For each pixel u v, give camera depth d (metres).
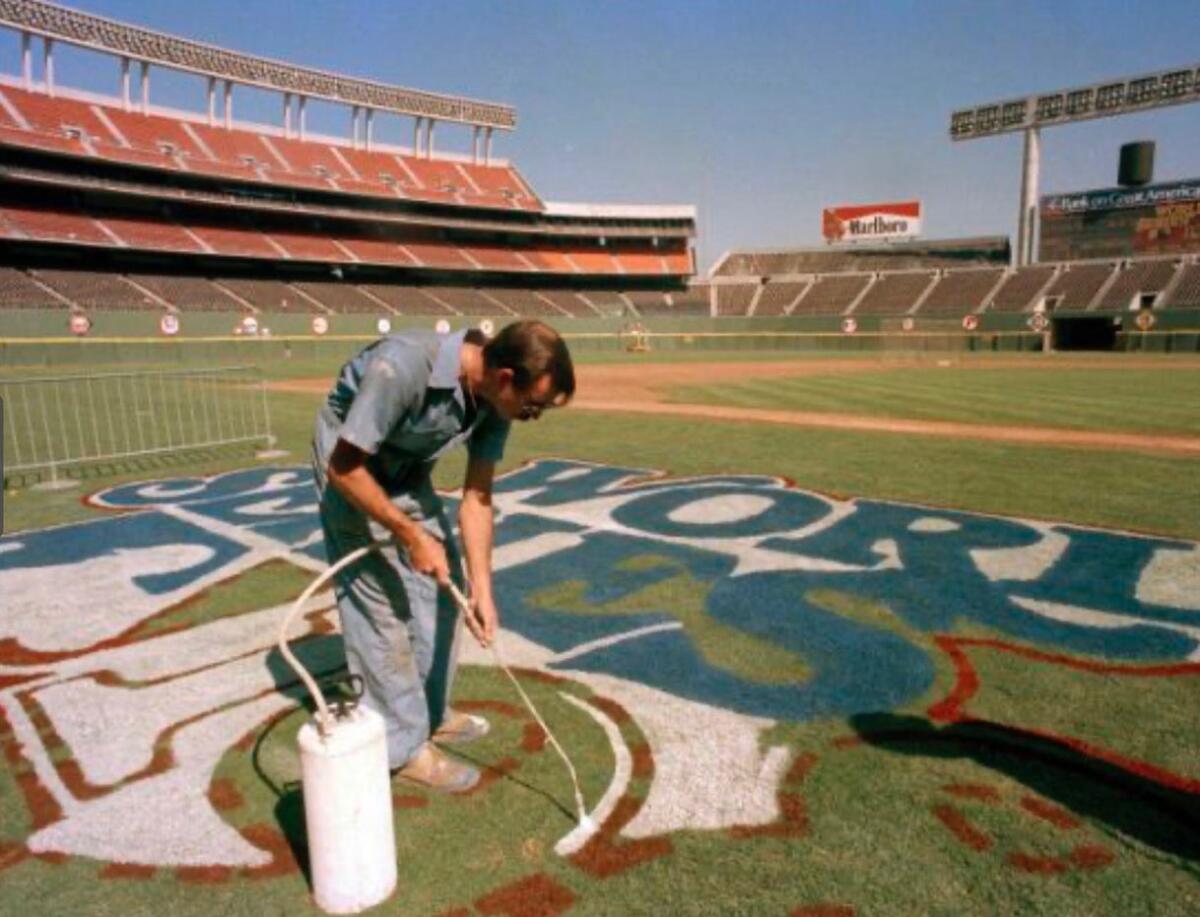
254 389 20.75
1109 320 41.19
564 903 2.46
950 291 48.84
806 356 40.81
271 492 8.66
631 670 4.10
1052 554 5.91
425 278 51.69
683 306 57.19
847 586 5.26
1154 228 43.97
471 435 3.06
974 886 2.48
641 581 5.44
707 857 2.65
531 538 6.55
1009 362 32.84
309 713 3.73
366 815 2.41
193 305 38.47
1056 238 47.38
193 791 3.13
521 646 4.43
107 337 33.09
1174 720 3.48
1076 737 3.35
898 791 2.99
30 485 9.21
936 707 3.64
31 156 37.47
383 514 2.65
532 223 56.19
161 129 43.84
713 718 3.59
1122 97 46.19
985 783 3.03
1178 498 7.70
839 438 11.97
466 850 2.71
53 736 3.57
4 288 33.41
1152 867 2.54
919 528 6.68
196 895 2.54
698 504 7.66
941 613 4.77
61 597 5.38
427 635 3.18
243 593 5.40
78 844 2.81
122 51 42.97
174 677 4.14
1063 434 12.17
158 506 8.05
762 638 4.46
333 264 46.72
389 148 54.97
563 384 2.64
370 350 2.85
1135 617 4.67
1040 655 4.17
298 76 50.03
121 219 39.78
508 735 3.48
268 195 45.34
